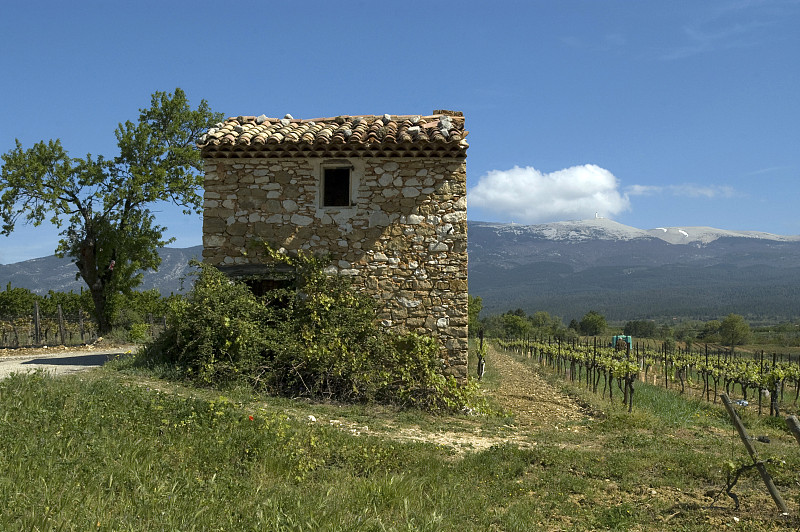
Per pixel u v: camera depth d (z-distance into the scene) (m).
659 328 122.69
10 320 27.19
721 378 21.88
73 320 28.69
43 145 26.81
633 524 6.36
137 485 5.40
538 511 6.58
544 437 10.81
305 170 13.91
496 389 17.66
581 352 26.58
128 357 13.98
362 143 13.53
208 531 4.75
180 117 30.08
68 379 9.80
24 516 4.35
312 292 13.47
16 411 7.00
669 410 15.18
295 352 12.49
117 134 28.52
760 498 7.29
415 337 13.27
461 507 6.36
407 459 8.02
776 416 15.24
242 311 12.80
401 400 12.80
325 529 4.98
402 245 13.74
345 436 8.66
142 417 7.61
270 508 5.29
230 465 6.65
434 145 13.48
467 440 10.21
